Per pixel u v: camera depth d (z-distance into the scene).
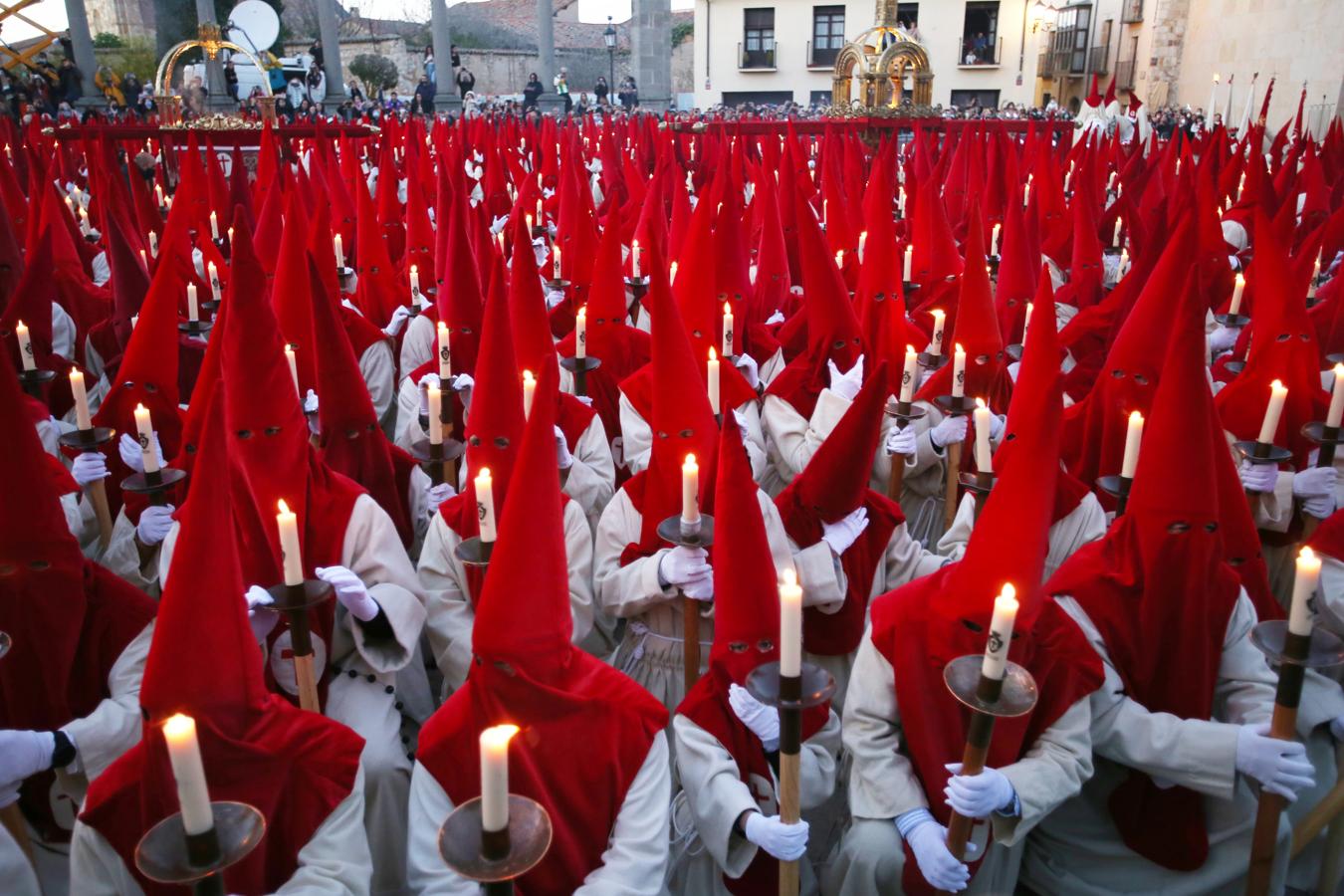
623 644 4.01
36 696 3.12
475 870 1.89
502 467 3.71
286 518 2.66
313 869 2.65
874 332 6.03
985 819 2.96
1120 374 4.46
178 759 1.84
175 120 16.98
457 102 33.03
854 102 18.42
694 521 3.21
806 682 2.47
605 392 5.94
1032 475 2.75
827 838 3.68
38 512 3.01
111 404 4.68
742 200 9.80
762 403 5.82
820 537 3.78
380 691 3.58
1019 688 2.47
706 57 45.62
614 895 2.69
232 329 3.31
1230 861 3.24
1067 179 13.07
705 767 2.95
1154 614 3.18
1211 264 7.97
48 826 3.22
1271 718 3.11
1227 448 3.48
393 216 10.28
